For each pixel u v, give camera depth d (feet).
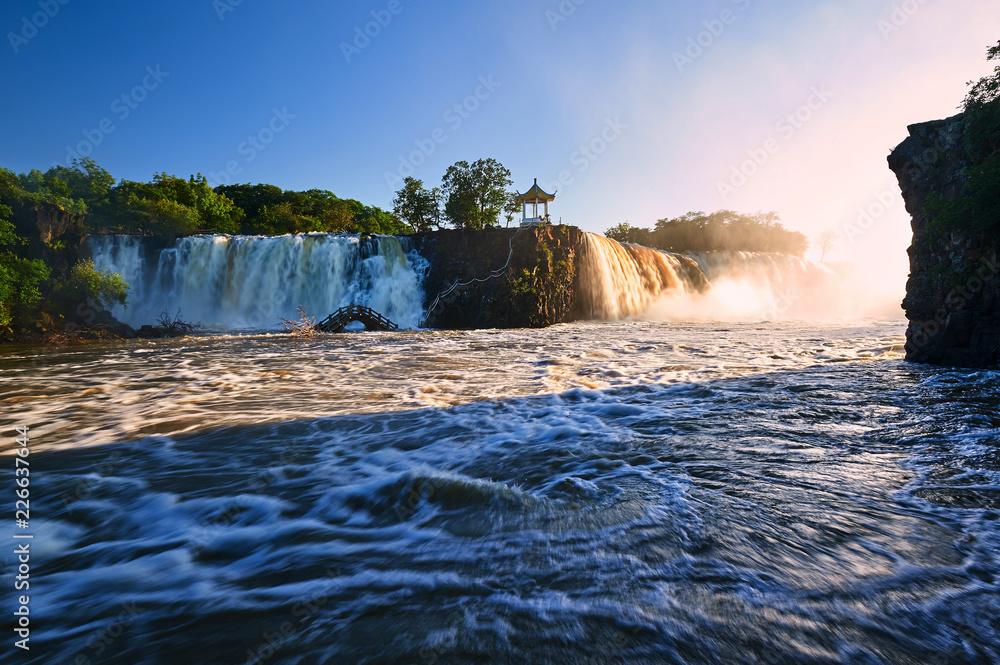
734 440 17.66
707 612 7.47
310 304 130.31
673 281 183.32
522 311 131.03
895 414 21.66
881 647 6.60
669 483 13.24
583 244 147.33
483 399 26.66
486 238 139.85
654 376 34.12
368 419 21.99
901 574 8.45
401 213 181.06
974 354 36.83
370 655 6.75
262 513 11.87
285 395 28.53
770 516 10.99
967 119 36.73
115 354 56.08
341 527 11.02
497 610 7.70
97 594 8.59
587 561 9.13
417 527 10.85
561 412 23.02
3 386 32.86
